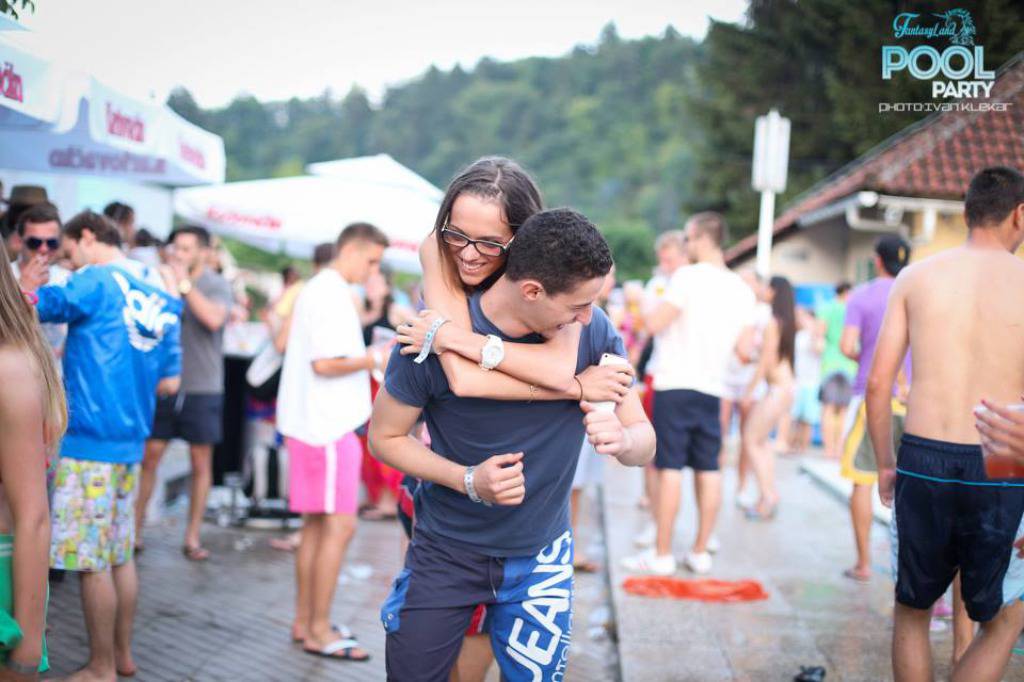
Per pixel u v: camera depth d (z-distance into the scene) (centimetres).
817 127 1577
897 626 302
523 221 229
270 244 950
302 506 422
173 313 392
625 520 695
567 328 233
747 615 465
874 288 510
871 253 1405
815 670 384
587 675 420
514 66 7025
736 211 2258
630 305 836
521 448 233
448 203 232
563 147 6588
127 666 391
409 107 6712
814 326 1079
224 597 514
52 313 349
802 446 1112
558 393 227
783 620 458
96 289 359
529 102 6762
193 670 404
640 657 405
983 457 264
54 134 567
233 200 798
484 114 6706
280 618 483
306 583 445
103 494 360
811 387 1095
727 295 526
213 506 741
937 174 757
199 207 799
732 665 396
